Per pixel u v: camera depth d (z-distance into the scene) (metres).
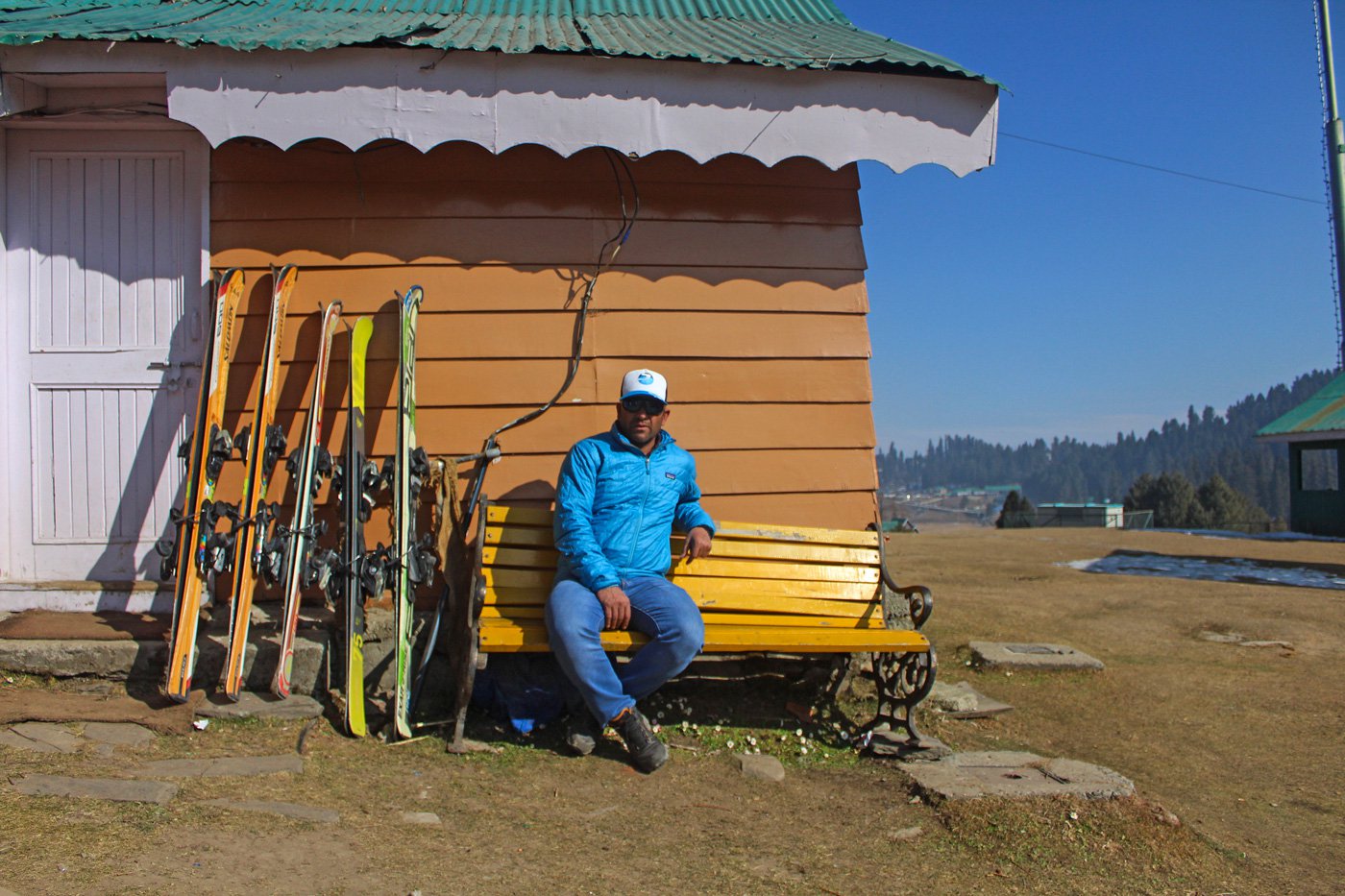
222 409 4.49
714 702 4.91
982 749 4.59
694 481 4.64
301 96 4.41
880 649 4.26
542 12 5.91
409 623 4.35
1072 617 8.09
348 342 4.95
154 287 4.99
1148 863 3.42
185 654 4.10
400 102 4.45
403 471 4.37
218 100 4.39
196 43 4.30
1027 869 3.33
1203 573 11.34
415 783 3.79
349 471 4.34
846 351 5.23
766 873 3.25
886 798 3.90
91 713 3.99
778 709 4.88
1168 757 4.64
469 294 5.00
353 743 4.11
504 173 5.07
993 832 3.54
